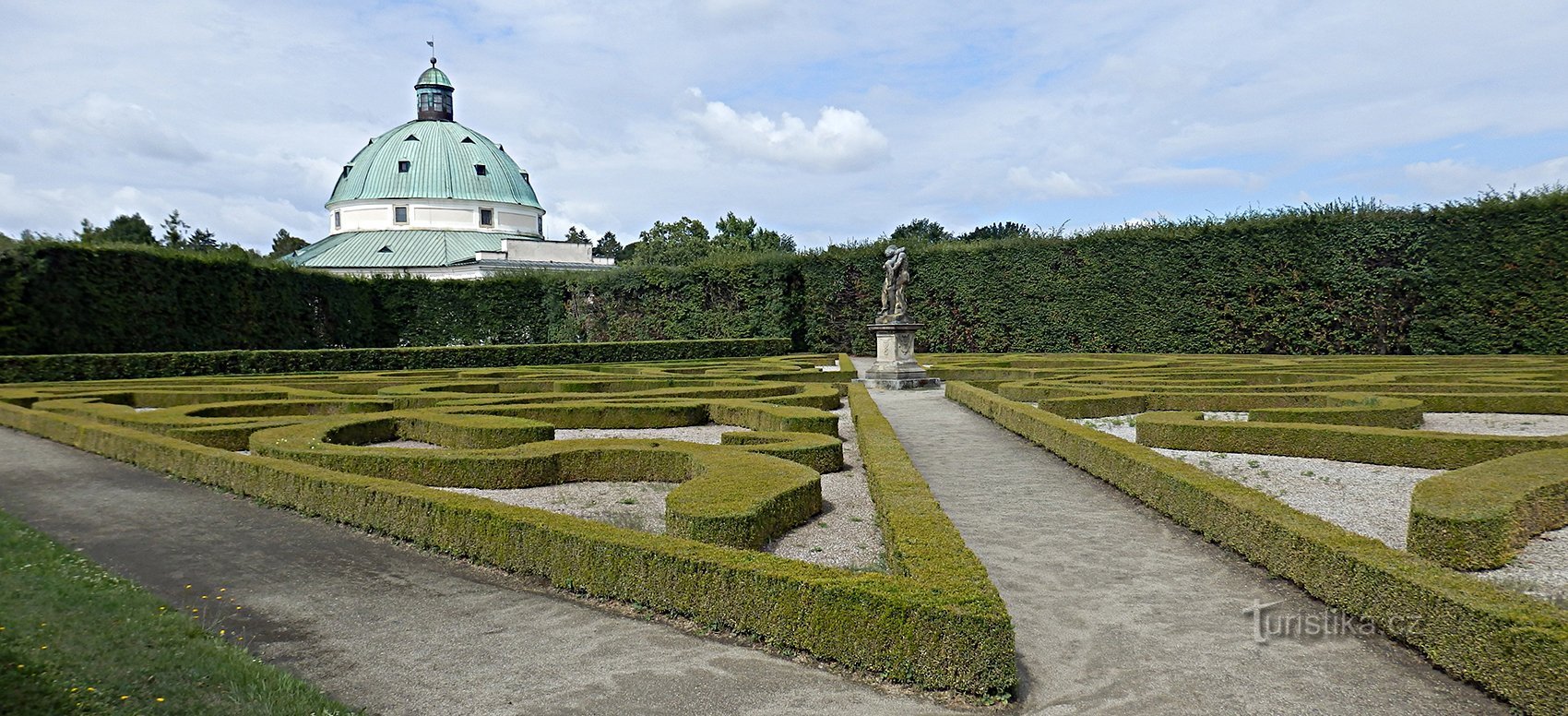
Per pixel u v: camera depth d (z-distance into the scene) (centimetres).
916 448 1431
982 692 550
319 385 2314
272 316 4003
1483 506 761
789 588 621
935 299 4350
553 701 554
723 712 536
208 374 3130
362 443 1457
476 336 4984
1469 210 3053
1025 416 1481
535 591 762
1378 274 3238
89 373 2866
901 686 568
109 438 1417
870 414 1510
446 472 1127
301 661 620
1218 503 841
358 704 552
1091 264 3909
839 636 597
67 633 625
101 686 539
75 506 1096
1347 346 3338
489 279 5062
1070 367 2680
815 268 4741
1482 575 720
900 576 656
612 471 1173
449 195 7306
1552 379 1958
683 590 685
